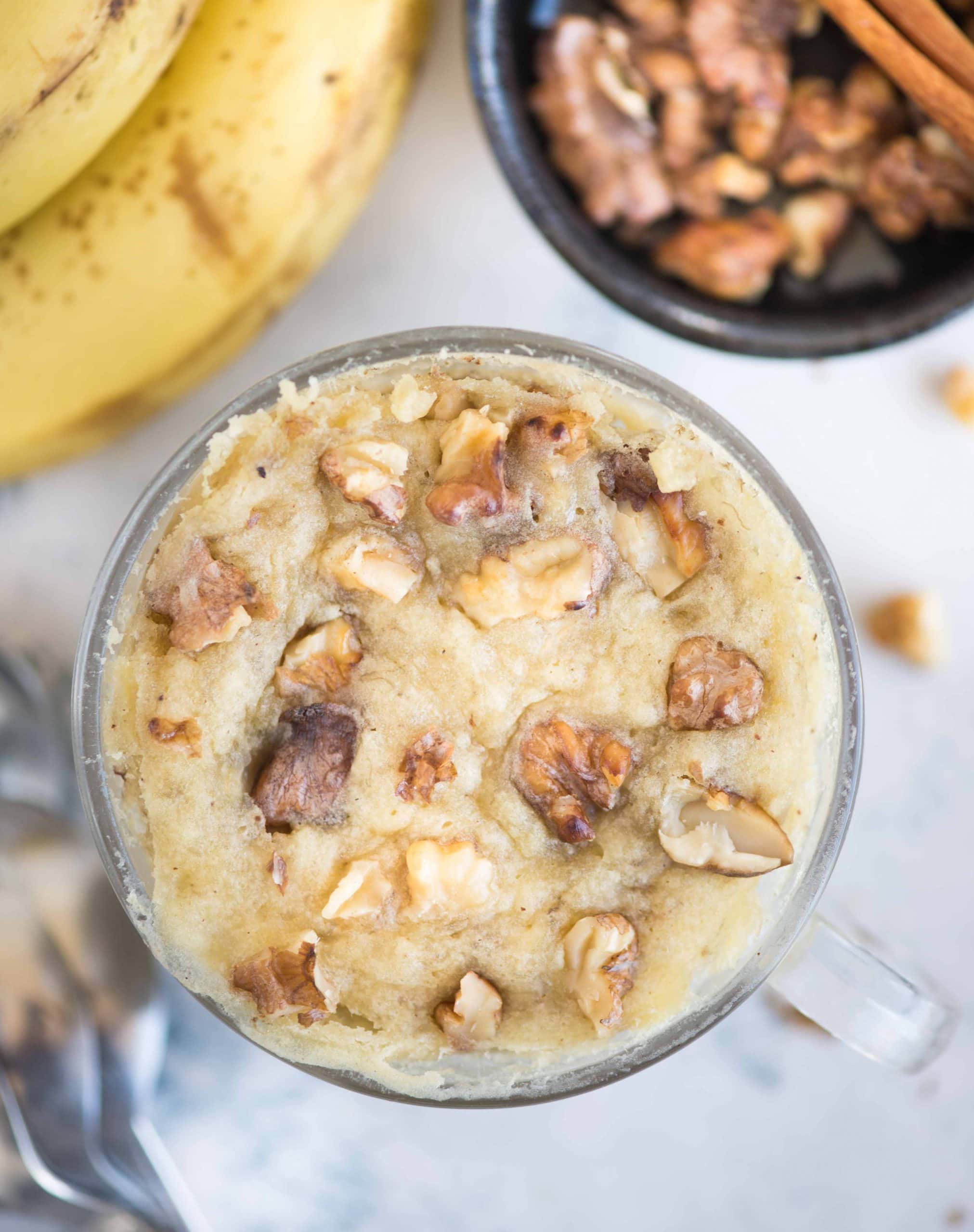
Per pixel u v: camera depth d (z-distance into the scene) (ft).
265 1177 1.08
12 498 1.06
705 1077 1.09
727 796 0.86
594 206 1.02
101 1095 1.06
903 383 1.06
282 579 0.86
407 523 0.86
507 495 0.85
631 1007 0.87
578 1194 1.09
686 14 1.02
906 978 0.97
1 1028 1.05
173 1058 1.08
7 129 0.86
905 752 1.07
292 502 0.86
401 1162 1.09
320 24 0.93
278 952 0.85
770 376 1.06
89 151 0.92
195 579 0.85
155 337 0.96
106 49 0.86
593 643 0.87
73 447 1.00
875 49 1.00
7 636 1.06
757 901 0.89
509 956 0.87
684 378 1.07
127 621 0.88
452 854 0.85
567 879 0.87
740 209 1.03
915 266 1.03
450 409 0.86
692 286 1.02
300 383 0.89
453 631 0.86
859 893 1.08
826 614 0.90
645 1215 1.09
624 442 0.87
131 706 0.88
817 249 1.03
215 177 0.94
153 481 0.90
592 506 0.86
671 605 0.87
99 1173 1.07
